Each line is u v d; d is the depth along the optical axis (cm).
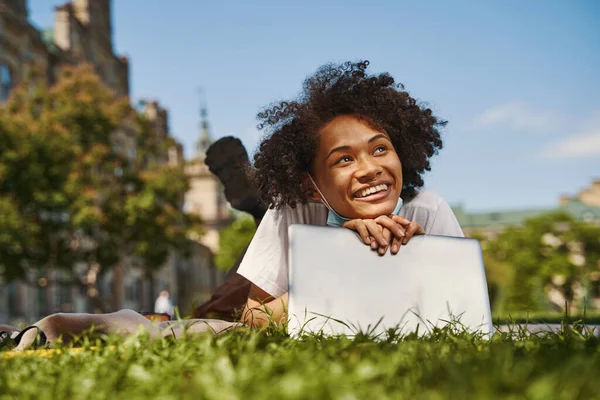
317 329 200
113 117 2456
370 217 221
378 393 110
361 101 232
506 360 129
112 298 3966
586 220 9144
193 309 274
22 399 123
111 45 4269
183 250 2617
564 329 208
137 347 165
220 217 7519
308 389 110
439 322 210
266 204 253
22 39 3180
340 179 225
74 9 3869
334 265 206
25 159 2241
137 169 2539
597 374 119
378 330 204
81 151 2322
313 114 233
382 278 208
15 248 2306
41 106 2448
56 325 213
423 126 251
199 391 113
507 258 6544
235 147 377
